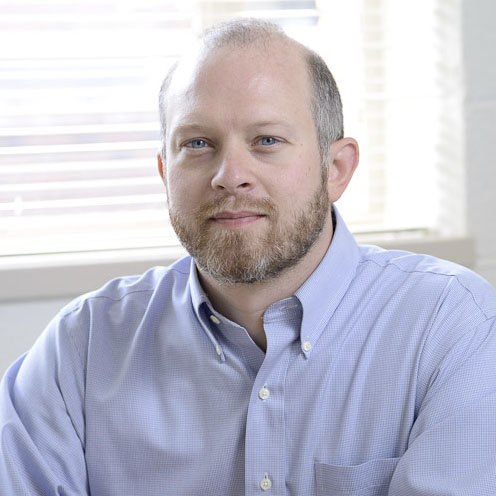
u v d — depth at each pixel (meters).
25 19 3.09
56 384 1.94
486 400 1.70
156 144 3.19
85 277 2.97
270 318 1.80
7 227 3.12
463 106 3.07
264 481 1.73
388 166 3.30
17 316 2.95
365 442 1.74
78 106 3.14
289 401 1.77
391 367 1.76
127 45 3.15
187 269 2.02
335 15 3.23
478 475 1.65
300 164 1.74
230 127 1.72
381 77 3.27
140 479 1.85
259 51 1.74
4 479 1.84
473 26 3.05
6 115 3.10
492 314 1.79
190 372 1.85
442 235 3.19
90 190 3.17
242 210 1.71
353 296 1.85
